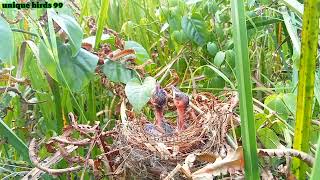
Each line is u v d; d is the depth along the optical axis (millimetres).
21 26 305
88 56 274
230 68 335
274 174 223
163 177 219
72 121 253
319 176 151
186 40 353
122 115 271
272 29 414
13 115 321
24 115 311
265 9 396
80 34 262
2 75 271
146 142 238
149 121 293
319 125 250
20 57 274
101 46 333
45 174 277
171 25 369
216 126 244
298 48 256
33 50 259
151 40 412
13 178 301
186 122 280
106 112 323
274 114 254
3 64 307
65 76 266
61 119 291
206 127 246
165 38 394
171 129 273
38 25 263
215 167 186
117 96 323
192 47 374
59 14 267
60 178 287
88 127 254
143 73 308
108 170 253
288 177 201
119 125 260
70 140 249
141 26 379
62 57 269
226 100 305
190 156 202
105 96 338
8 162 305
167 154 228
